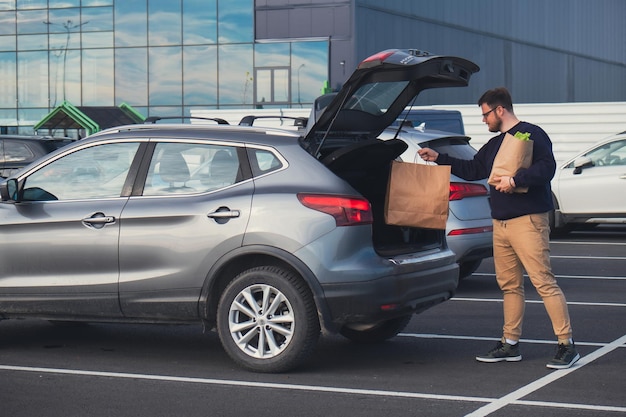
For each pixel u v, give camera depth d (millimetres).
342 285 7477
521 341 9078
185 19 39469
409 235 8312
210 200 7871
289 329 7672
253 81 38969
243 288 7746
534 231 7855
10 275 8414
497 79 47500
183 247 7863
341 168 7887
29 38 41312
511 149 7652
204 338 9438
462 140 12648
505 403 6820
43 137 18969
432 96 42281
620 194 18516
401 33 40562
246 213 7711
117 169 8289
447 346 8938
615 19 62375
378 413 6586
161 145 8211
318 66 38156
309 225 7535
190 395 7109
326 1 38000
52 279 8273
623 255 16641
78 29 40688
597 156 18984
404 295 7707
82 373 7859
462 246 11703
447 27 43625
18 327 10078
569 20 54969
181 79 39562
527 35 50281
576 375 7680
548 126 24375
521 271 8164
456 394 7094
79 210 8219
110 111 36281
